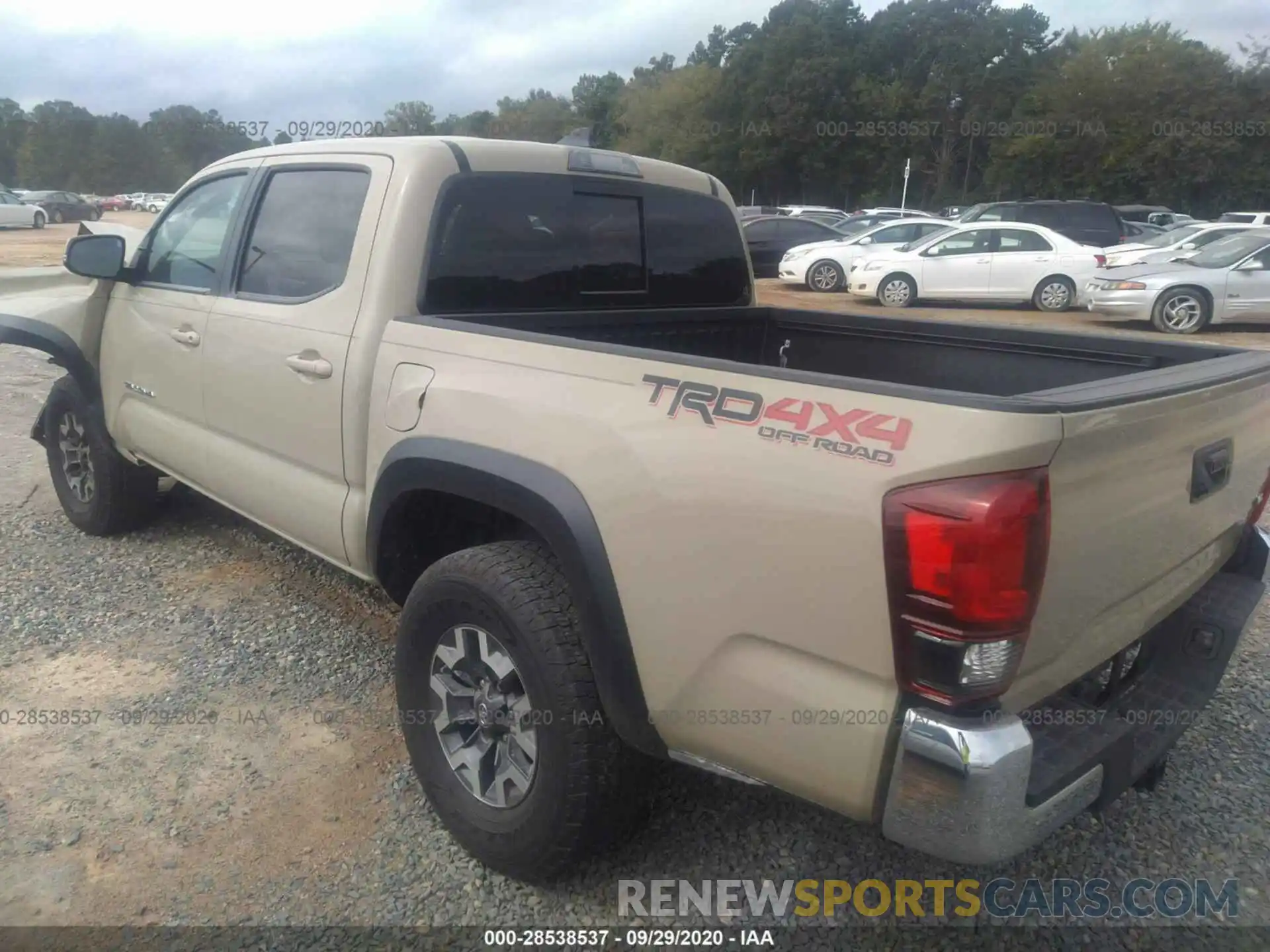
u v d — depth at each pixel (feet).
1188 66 138.10
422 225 9.78
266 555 15.33
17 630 12.65
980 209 63.10
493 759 8.46
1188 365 8.00
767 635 6.42
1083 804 6.59
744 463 6.40
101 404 14.75
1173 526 7.17
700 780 9.79
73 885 8.23
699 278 12.81
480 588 7.86
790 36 194.90
